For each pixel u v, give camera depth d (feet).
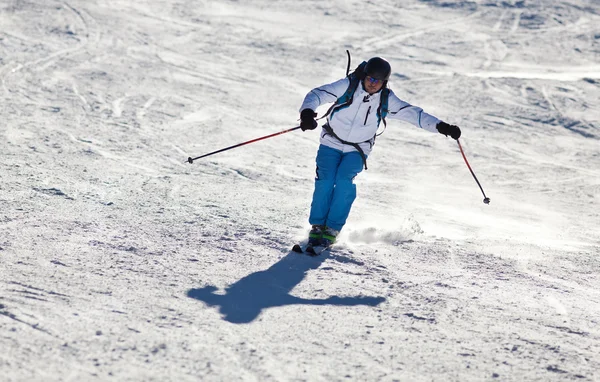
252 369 29.12
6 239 47.21
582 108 165.48
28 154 87.71
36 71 149.89
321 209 54.34
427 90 173.47
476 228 76.28
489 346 34.24
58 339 30.12
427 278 47.19
